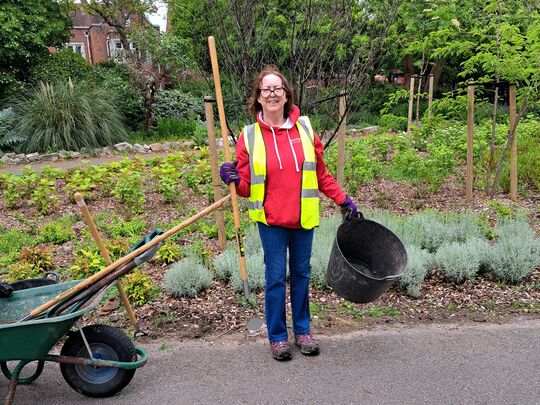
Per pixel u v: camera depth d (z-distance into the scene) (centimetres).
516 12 746
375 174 871
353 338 394
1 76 1465
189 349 384
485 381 337
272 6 636
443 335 397
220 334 406
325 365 358
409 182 834
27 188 821
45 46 1602
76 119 1377
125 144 1427
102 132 1418
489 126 1032
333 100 676
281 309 358
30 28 1514
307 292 369
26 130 1358
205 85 1850
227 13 616
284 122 346
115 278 321
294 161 338
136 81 1633
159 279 502
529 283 485
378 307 443
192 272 474
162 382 344
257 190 340
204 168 841
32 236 650
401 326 413
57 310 318
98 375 328
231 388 335
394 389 330
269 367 357
